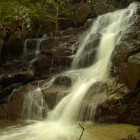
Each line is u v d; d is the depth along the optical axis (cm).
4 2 1097
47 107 769
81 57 963
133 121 662
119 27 1023
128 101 671
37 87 846
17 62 1035
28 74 902
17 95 823
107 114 681
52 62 985
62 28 1263
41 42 1098
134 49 739
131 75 678
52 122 726
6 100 868
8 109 803
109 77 796
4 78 895
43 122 732
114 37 929
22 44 1112
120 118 673
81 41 1031
